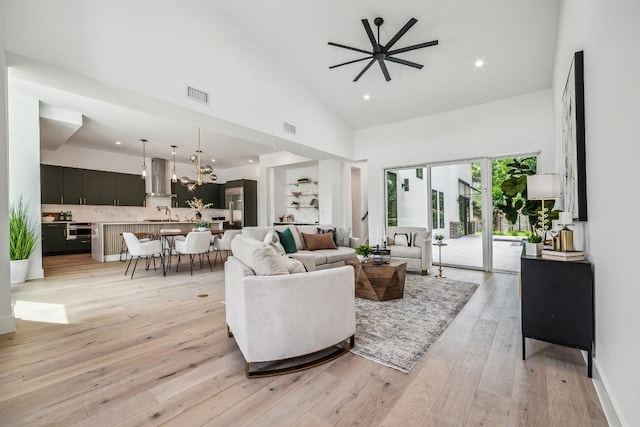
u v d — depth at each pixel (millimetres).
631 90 1257
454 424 1401
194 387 1713
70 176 7324
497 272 5008
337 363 1991
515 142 4844
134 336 2426
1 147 2428
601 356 1681
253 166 10062
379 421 1427
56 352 2141
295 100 5109
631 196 1270
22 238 4328
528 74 4301
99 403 1562
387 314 2920
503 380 1774
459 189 5508
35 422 1419
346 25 3846
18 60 2428
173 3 3377
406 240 5129
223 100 3906
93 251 6793
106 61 2816
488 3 3291
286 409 1520
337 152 6234
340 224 7023
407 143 6074
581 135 2025
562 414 1468
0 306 2465
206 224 6215
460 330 2531
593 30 1785
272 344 1841
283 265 2055
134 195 8430
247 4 3783
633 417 1237
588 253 1992
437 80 4723
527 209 4074
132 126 5754
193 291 3842
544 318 1940
